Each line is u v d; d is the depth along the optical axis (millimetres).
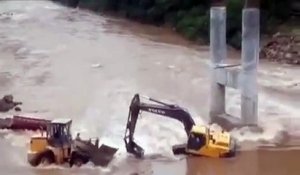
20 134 42969
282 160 37875
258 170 36375
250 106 42312
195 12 83312
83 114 47125
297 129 43000
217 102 44500
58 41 77938
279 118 45250
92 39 79375
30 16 101062
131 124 38406
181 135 41344
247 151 39312
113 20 97000
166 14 89188
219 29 43688
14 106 49312
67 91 53781
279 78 57188
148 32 85250
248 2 57188
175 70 61000
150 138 40906
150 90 53344
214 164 37281
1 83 56844
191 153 38375
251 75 41938
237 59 65812
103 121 45156
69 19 97938
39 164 37250
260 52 66812
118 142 40500
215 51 43938
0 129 43844
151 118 44469
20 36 82000
